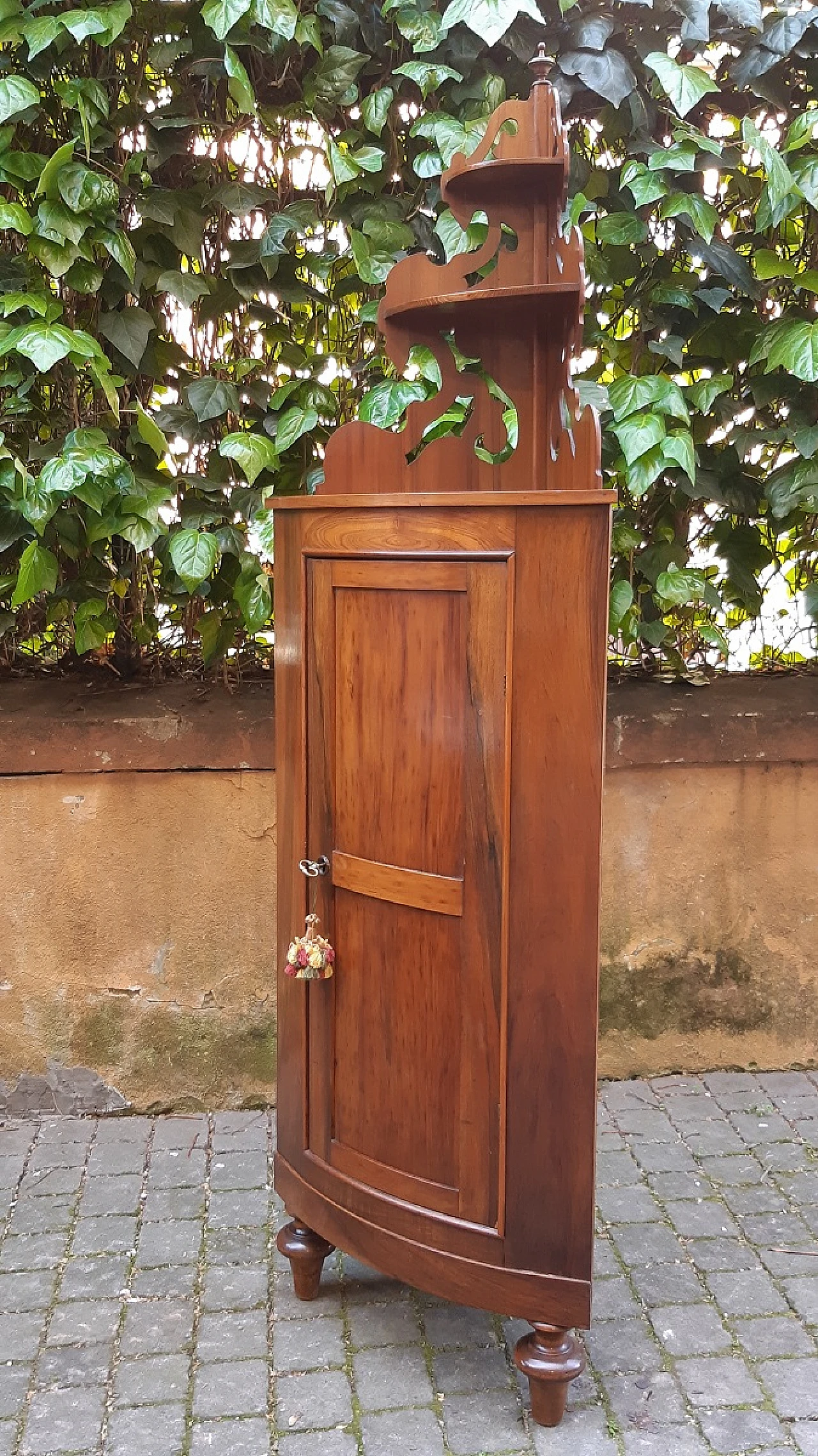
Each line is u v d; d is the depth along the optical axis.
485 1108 1.56
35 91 2.00
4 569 2.40
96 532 2.24
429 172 2.14
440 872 1.56
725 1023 2.74
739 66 2.21
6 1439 1.60
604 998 2.69
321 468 2.44
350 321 2.44
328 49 2.17
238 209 2.24
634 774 2.60
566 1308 1.55
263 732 2.46
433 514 1.49
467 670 1.49
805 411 2.47
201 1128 2.51
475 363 1.74
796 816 2.66
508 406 1.71
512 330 1.72
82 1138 2.46
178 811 2.48
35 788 2.44
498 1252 1.58
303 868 1.67
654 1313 1.87
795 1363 1.75
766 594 2.71
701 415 2.47
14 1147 2.41
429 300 1.64
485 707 1.48
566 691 1.44
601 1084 2.71
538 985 1.50
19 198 2.25
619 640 2.70
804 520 2.57
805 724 2.59
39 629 2.59
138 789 2.46
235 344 2.44
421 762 1.55
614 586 2.38
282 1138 1.87
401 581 1.53
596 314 2.46
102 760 2.42
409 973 1.61
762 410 2.52
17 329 2.08
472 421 1.76
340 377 2.46
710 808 2.63
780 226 2.43
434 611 1.51
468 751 1.51
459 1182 1.60
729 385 2.34
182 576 2.21
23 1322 1.84
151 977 2.54
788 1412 1.65
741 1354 1.77
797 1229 2.11
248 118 2.28
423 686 1.54
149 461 2.39
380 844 1.61
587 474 1.53
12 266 2.22
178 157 2.34
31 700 2.49
